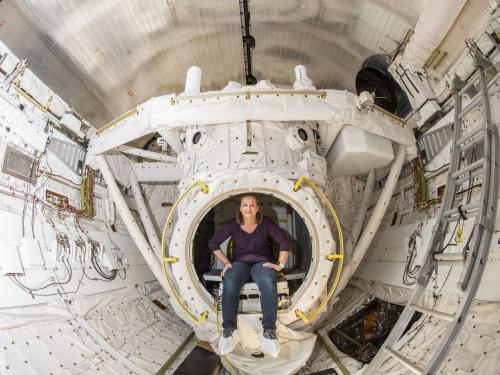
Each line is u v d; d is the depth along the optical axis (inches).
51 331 141.9
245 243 158.1
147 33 224.2
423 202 203.3
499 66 152.1
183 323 235.1
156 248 210.5
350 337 199.6
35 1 161.8
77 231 197.3
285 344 160.6
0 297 127.8
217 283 198.2
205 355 175.0
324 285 156.9
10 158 158.4
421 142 217.8
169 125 175.2
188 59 265.0
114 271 217.3
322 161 183.9
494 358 105.8
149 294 247.0
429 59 194.9
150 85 264.7
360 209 219.8
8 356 115.4
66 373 126.4
